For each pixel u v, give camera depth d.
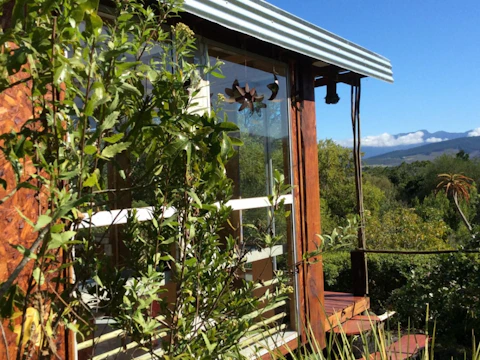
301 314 3.60
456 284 4.76
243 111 3.33
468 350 4.50
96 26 0.93
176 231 1.50
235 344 1.53
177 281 1.46
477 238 4.58
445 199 17.22
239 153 3.30
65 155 1.09
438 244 10.34
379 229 10.98
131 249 1.55
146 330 1.29
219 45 3.09
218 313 1.54
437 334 4.93
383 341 2.50
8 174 1.58
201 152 1.38
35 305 1.05
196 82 1.55
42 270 0.99
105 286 1.39
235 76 3.26
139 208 1.82
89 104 0.92
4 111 1.60
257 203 3.36
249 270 3.25
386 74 4.72
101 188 1.23
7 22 1.49
